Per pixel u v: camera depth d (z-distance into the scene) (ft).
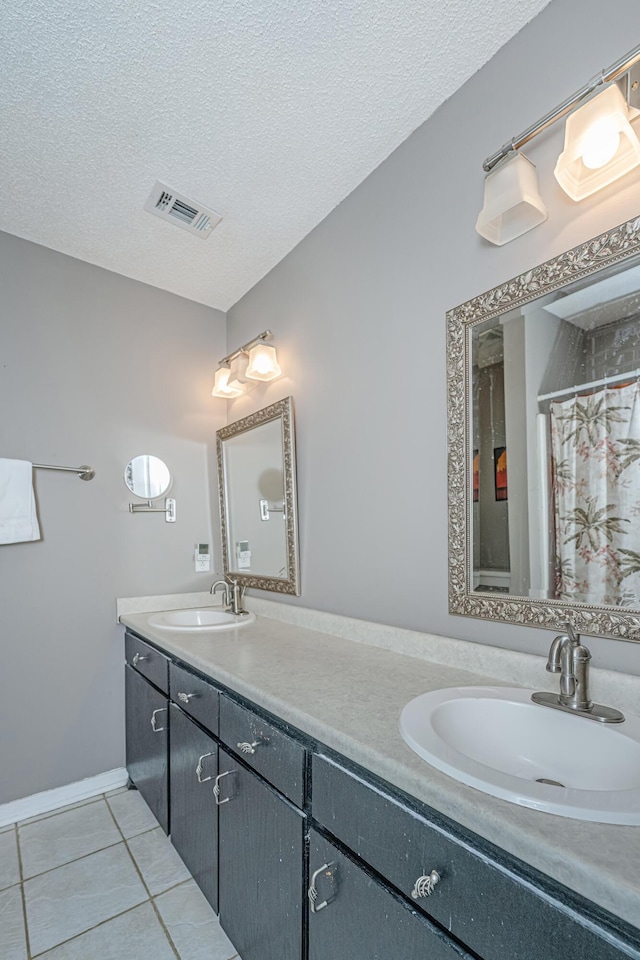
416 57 4.14
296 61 4.14
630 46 3.30
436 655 4.41
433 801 2.24
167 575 7.77
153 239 6.71
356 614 5.51
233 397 8.43
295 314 6.79
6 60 4.07
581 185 3.42
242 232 6.53
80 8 3.67
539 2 3.74
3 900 4.74
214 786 4.28
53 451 6.77
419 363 4.82
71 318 7.04
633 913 1.55
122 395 7.51
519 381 3.89
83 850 5.49
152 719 5.87
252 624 6.41
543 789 2.12
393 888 2.47
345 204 5.89
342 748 2.81
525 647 3.79
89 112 4.61
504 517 3.97
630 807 1.97
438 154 4.67
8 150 5.06
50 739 6.44
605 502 3.36
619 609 3.23
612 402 3.34
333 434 5.95
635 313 3.24
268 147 5.11
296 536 6.52
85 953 4.15
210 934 4.35
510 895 1.95
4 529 5.95
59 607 6.64
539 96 3.82
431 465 4.65
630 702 3.07
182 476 8.10
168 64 4.15
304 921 3.11
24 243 6.66
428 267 4.75
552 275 3.65
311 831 3.07
